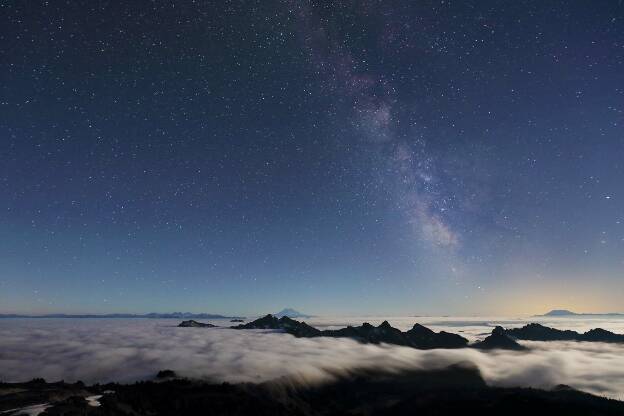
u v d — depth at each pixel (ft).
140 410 315.17
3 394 297.53
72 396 300.81
